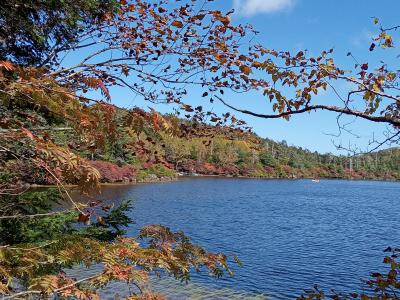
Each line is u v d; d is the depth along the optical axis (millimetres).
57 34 5430
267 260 21375
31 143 2283
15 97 2416
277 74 3064
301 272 19078
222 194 63781
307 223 36250
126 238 3217
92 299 2590
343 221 37969
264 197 62219
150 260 2902
